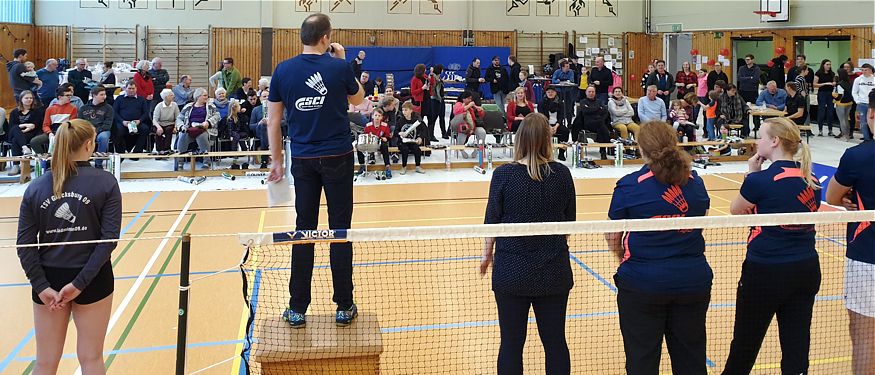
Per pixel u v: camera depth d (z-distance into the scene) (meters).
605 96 16.30
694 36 23.17
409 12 23.45
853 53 19.20
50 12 20.98
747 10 21.55
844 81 15.66
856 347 3.48
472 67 17.28
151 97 13.05
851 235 3.47
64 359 4.29
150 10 21.62
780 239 3.40
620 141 13.19
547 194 3.30
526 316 3.30
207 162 12.68
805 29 20.20
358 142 11.64
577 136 13.70
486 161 13.38
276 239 3.21
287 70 3.65
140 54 21.67
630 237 3.26
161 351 4.45
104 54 21.30
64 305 3.22
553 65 22.14
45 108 11.64
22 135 11.10
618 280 3.30
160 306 5.32
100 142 11.32
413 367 4.06
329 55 3.73
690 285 3.13
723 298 5.39
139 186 11.04
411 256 6.54
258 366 4.13
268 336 3.70
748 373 3.62
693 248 3.20
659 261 3.15
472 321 4.85
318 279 5.86
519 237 3.25
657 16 24.33
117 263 6.58
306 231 3.19
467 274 5.96
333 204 3.78
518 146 3.37
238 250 7.05
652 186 3.25
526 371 4.06
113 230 3.30
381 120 12.08
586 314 5.06
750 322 3.52
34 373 3.32
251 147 12.24
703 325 3.23
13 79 13.07
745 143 13.30
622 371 4.06
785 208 3.44
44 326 3.29
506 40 24.08
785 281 3.40
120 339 4.66
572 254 6.71
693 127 13.71
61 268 3.21
